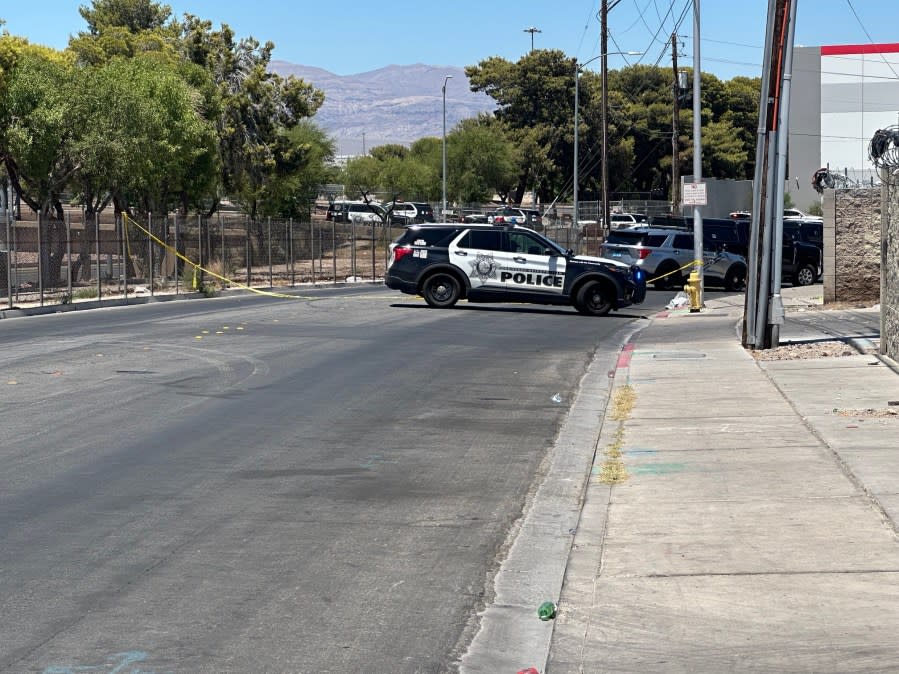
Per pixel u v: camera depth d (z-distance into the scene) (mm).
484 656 5789
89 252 35125
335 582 6957
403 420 12734
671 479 9336
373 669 5586
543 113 101375
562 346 20484
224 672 5504
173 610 6395
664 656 5574
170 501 8914
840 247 26125
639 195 104812
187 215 44562
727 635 5797
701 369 16156
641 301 27859
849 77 88375
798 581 6562
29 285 32375
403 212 78188
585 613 6254
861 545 7203
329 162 78688
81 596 6621
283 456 10695
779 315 18188
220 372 16141
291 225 40969
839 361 16281
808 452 10102
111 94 35281
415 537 8008
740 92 113000
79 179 37375
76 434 11508
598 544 7633
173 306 29500
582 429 12391
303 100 55812
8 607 6418
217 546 7699
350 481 9719
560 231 57062
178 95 38656
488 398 14430
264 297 33750
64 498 8961
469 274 27922
